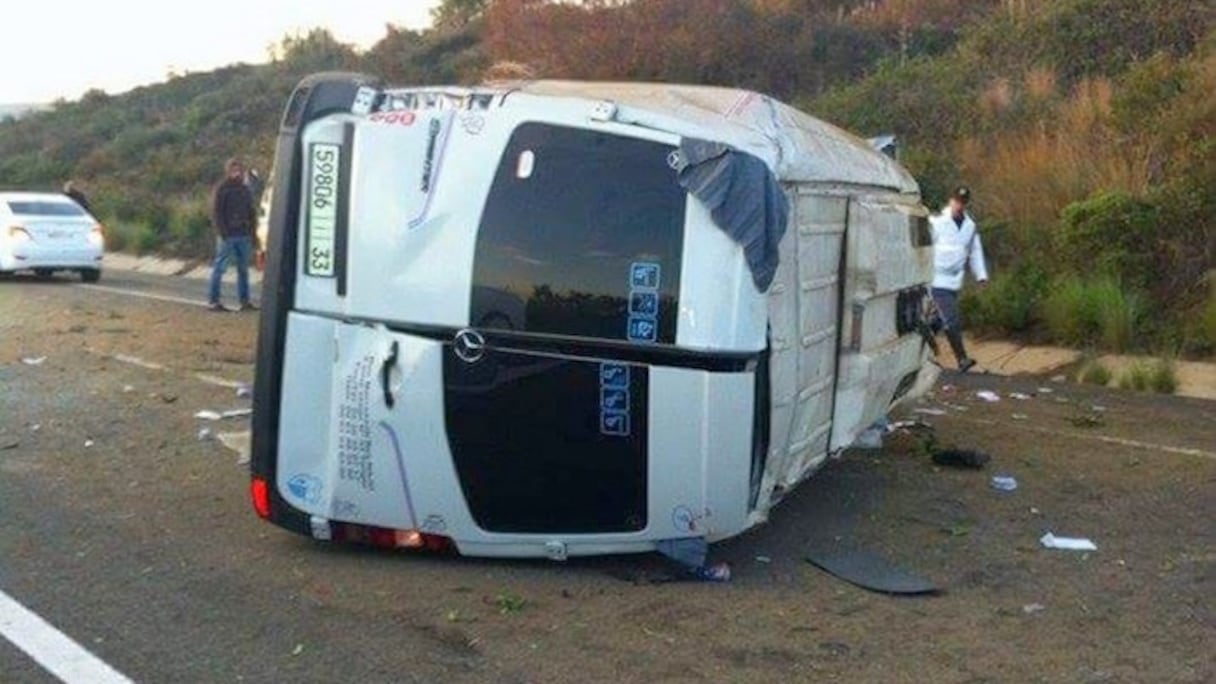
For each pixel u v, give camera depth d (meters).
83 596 6.79
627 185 6.79
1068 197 18.27
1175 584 7.41
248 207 19.61
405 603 6.72
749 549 7.85
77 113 57.22
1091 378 14.98
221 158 41.75
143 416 11.21
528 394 6.88
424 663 5.96
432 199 6.92
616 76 29.03
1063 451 10.85
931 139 21.98
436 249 6.91
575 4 30.27
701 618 6.61
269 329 7.18
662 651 6.16
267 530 7.93
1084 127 19.59
